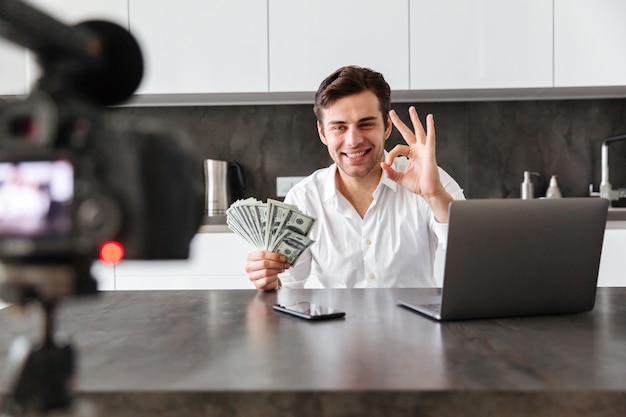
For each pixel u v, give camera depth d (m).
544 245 0.99
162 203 0.43
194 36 2.72
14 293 0.42
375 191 1.81
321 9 2.70
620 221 2.49
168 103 3.02
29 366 0.46
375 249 1.81
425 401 0.60
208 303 1.17
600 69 2.67
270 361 0.72
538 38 2.68
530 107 3.04
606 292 1.30
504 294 0.99
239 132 3.09
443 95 2.88
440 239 1.54
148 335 0.88
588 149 3.03
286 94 2.81
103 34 0.48
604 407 0.60
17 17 0.37
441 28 2.69
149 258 0.43
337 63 2.71
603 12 2.66
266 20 2.71
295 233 1.30
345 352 0.76
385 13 2.69
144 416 0.61
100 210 0.39
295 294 1.27
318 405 0.60
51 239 0.40
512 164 3.05
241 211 1.33
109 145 0.41
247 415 0.60
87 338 0.86
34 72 0.44
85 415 0.59
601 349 0.77
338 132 1.69
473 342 0.81
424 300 1.14
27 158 0.41
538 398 0.60
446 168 3.06
